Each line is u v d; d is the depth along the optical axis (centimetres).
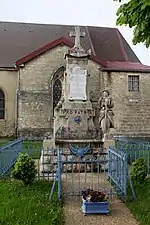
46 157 1042
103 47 3162
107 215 651
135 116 2752
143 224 582
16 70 2817
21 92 2670
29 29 3231
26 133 2652
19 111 2658
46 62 2711
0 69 2803
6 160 1085
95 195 666
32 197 741
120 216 646
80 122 1268
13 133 2805
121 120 2731
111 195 786
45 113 2686
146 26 588
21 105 2661
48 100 2698
